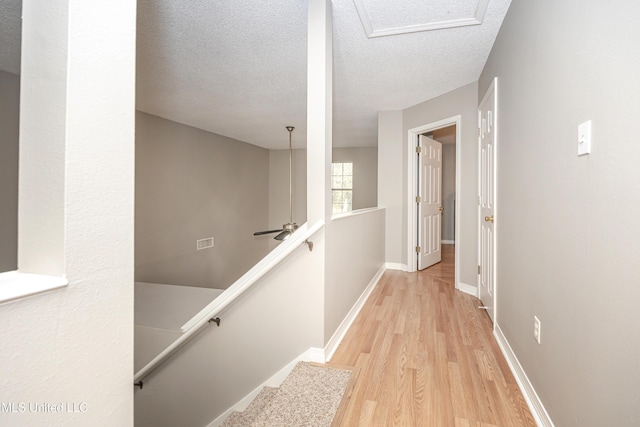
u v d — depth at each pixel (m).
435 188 5.16
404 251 4.69
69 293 0.65
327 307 2.14
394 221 4.75
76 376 0.67
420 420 1.56
